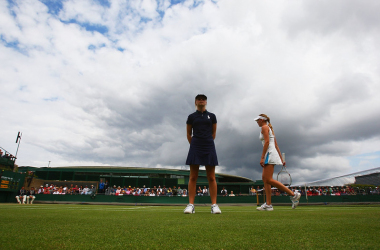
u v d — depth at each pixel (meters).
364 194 18.72
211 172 3.75
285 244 1.27
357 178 30.70
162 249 1.16
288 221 2.27
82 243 1.27
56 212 3.47
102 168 35.50
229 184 34.50
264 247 1.21
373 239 1.40
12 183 19.17
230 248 1.18
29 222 2.08
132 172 35.25
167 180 31.09
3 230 1.62
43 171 34.25
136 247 1.20
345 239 1.39
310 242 1.31
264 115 5.02
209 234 1.54
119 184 31.23
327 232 1.62
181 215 3.04
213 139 3.94
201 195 20.75
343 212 3.62
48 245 1.22
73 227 1.80
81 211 3.88
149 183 31.19
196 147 3.71
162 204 19.19
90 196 19.19
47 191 21.14
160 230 1.69
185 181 36.94
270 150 4.79
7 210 3.91
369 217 2.67
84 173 34.78
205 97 3.92
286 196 17.94
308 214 3.20
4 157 20.06
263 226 1.90
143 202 19.23
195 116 3.90
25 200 17.67
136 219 2.44
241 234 1.54
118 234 1.53
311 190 20.19
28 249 1.13
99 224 2.00
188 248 1.18
